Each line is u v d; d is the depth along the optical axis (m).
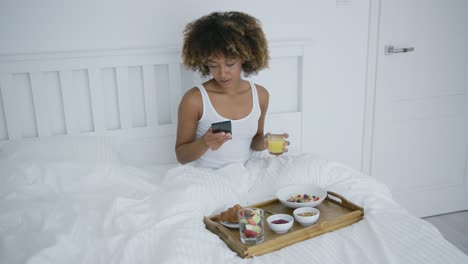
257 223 1.25
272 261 1.18
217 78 1.66
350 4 2.21
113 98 1.97
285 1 2.12
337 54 2.26
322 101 2.29
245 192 1.64
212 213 1.46
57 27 1.83
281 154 1.82
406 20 2.31
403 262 1.16
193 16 2.00
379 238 1.24
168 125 2.01
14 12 1.77
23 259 1.16
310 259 1.19
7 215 1.36
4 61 1.74
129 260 1.18
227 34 1.60
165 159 2.05
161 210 1.34
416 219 1.36
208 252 1.20
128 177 1.64
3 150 1.71
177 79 1.99
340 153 2.40
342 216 1.36
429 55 2.39
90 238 1.27
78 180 1.58
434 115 2.50
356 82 2.33
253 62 1.76
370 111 2.39
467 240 2.31
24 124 1.89
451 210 2.68
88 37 1.88
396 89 2.40
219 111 1.72
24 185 1.52
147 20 1.93
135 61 1.90
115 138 1.95
